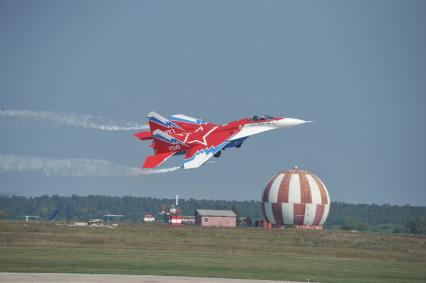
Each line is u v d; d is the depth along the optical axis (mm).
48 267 179250
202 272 181750
